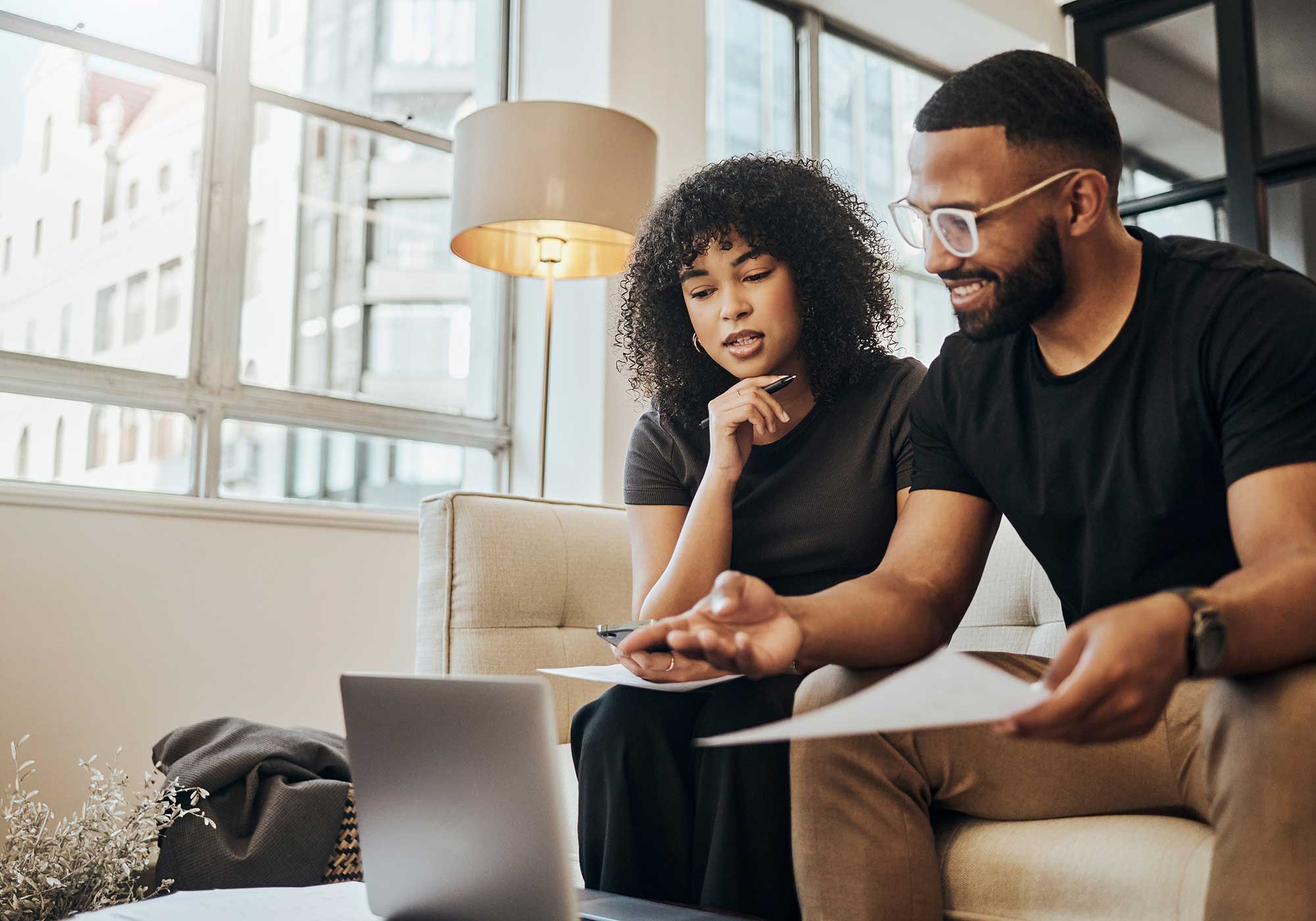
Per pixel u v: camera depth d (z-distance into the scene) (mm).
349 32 3658
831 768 1041
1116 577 1113
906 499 1501
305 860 2055
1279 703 762
